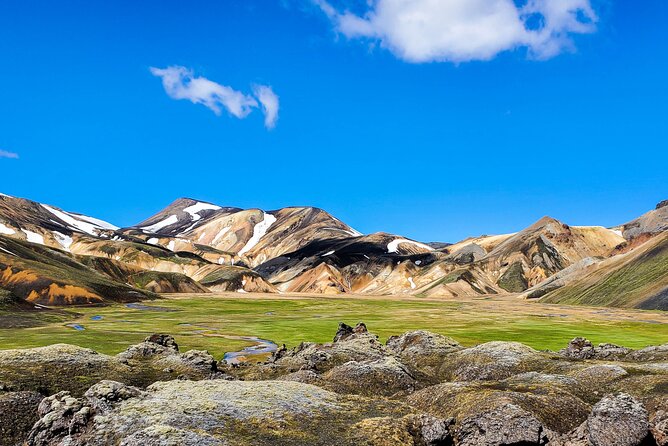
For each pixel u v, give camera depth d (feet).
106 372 183.21
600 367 178.19
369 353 236.43
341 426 126.72
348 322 531.91
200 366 207.00
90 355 199.72
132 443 106.42
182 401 134.41
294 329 458.91
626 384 160.25
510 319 576.20
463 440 123.13
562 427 134.00
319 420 129.90
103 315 601.62
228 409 130.21
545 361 203.92
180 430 112.06
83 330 423.23
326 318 593.42
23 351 190.60
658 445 115.14
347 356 228.43
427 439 123.65
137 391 140.87
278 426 122.72
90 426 120.06
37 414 138.62
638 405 119.55
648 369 174.50
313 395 151.33
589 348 226.58
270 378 202.90
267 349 339.77
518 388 160.35
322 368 212.64
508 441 118.42
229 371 219.61
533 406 139.85
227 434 115.65
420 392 162.81
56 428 120.26
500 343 232.94
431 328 462.19
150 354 219.82
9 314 525.34
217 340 375.04
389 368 191.31
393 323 521.65
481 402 137.80
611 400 121.49
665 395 143.54
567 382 166.91
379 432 121.29
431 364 230.27
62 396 133.08
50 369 175.32
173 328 462.19
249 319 574.15
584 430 122.21
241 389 150.51
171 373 195.62
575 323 520.42
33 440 119.65
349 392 173.88
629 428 114.83
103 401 129.59
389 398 170.81
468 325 497.05
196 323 516.73
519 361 205.46
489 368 200.54
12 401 140.67
